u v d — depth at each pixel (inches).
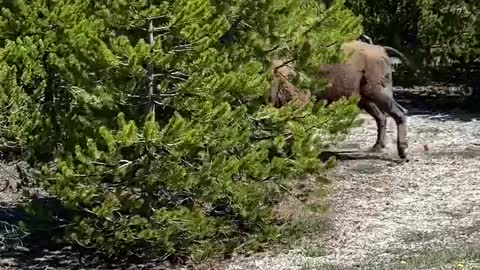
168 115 490.0
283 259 503.2
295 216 587.2
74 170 465.1
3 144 522.6
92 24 467.5
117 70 464.8
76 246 527.2
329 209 606.9
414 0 1197.1
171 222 468.8
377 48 766.5
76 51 476.4
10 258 512.1
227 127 472.4
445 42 1175.0
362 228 565.3
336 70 739.4
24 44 511.2
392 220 585.6
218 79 464.1
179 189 465.7
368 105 808.3
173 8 456.4
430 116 1075.3
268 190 512.7
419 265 473.7
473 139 903.1
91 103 475.2
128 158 465.1
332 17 534.3
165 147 454.9
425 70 1210.0
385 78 766.5
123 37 450.0
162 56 453.7
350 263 486.9
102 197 471.2
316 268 475.8
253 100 509.0
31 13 537.0
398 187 683.4
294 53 530.3
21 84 510.9
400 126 781.9
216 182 471.8
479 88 1160.2
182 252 498.0
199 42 462.6
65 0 536.7
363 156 800.3
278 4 518.0
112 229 474.0
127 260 502.3
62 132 496.1
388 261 487.2
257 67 487.2
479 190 668.7
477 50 1143.0
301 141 506.6
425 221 581.6
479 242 523.5
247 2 514.6
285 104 542.9
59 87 518.9
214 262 502.0
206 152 476.7
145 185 473.7
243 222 525.3
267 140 514.9
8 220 582.9
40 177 473.7
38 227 509.0
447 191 667.4
